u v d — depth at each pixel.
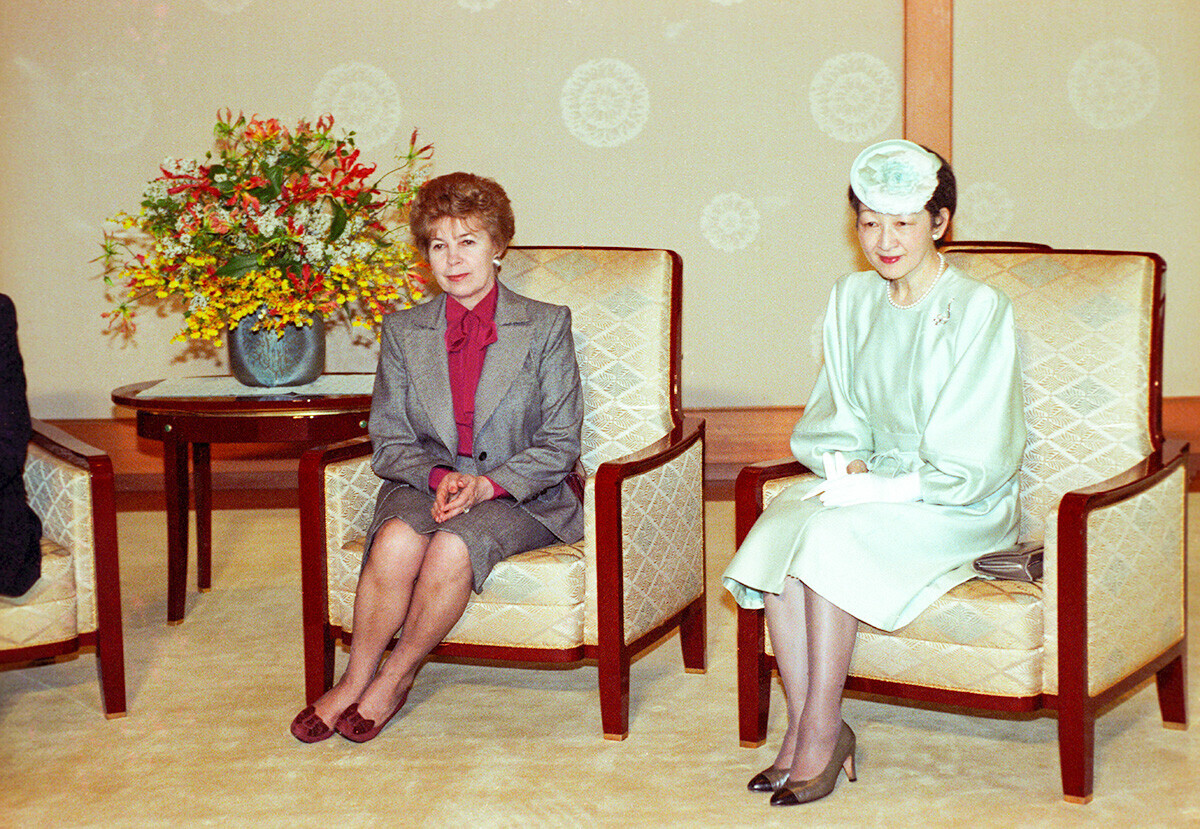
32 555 2.71
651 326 3.25
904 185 2.50
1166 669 2.74
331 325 5.60
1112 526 2.39
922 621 2.43
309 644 2.92
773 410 5.86
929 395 2.64
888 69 5.71
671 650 3.46
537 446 2.91
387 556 2.72
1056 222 5.86
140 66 5.57
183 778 2.54
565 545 2.84
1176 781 2.47
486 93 5.66
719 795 2.44
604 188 5.74
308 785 2.50
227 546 4.64
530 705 2.99
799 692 2.49
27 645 2.73
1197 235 5.88
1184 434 5.96
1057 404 2.82
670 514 2.95
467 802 2.41
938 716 2.90
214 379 4.07
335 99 5.61
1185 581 2.75
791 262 5.81
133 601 3.91
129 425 5.75
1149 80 5.79
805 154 5.75
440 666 3.31
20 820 2.34
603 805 2.39
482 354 2.98
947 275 2.67
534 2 5.62
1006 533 2.67
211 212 3.51
